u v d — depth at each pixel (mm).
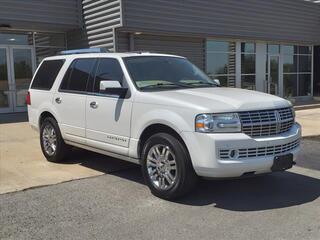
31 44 16234
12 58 15938
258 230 4715
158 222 4973
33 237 4594
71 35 16406
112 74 6613
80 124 7051
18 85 16141
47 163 7836
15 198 5863
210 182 6523
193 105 5391
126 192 6090
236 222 4953
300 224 4879
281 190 6164
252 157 5332
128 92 6207
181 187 5496
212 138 5188
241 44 19844
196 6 16359
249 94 5984
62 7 15250
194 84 6617
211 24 16984
